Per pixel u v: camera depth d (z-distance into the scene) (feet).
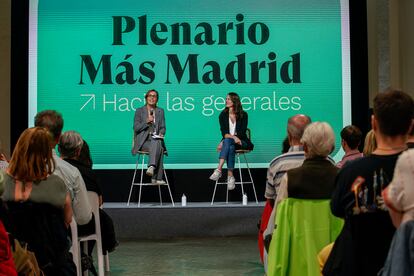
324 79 30.48
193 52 30.30
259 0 30.37
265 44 30.40
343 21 30.48
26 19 30.14
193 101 30.30
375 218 7.93
